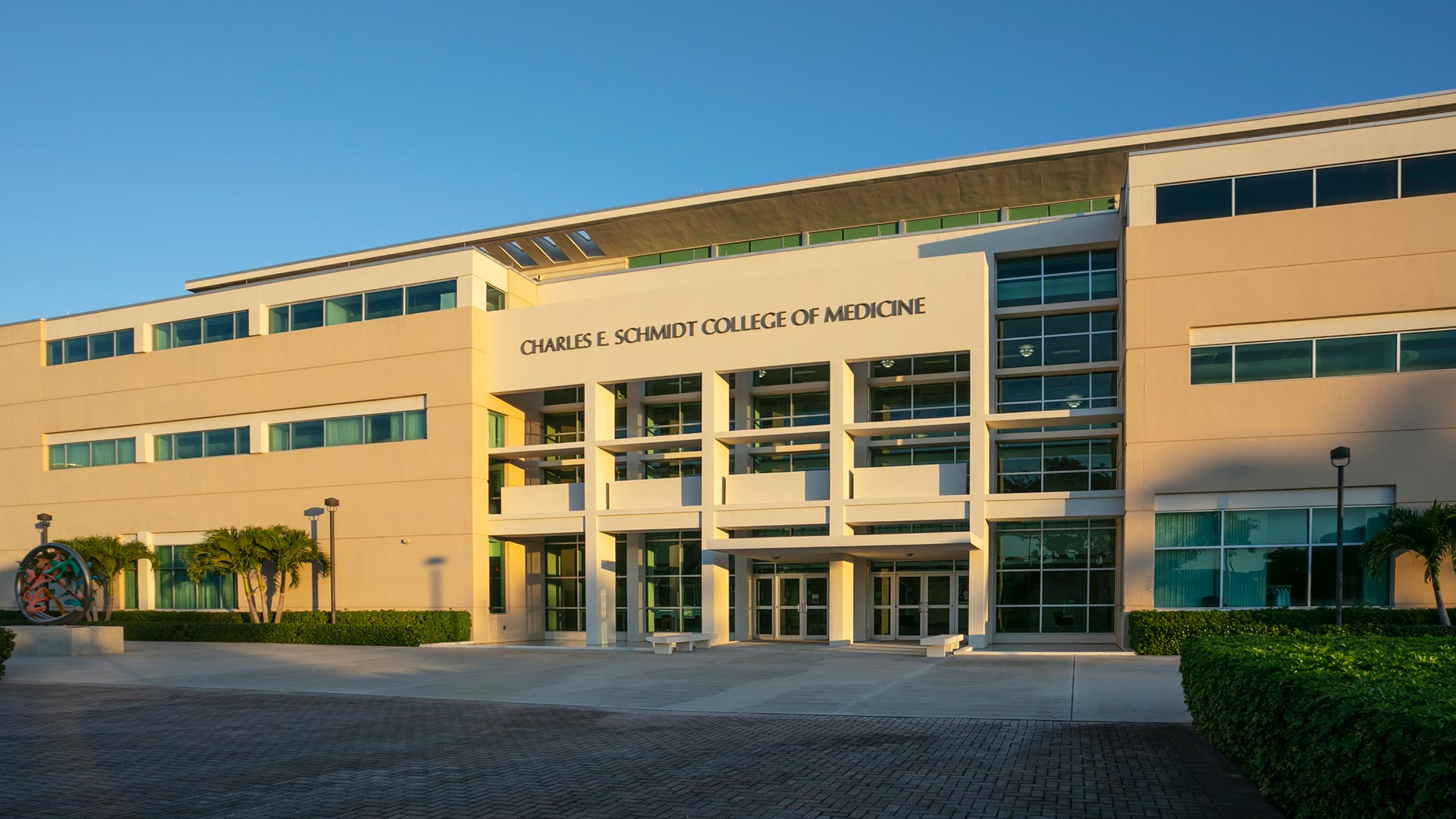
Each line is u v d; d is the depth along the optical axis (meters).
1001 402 32.97
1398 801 6.30
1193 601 27.14
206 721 16.95
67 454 44.00
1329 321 26.64
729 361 33.06
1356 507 26.05
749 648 30.94
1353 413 26.14
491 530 36.03
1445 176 26.09
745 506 32.53
